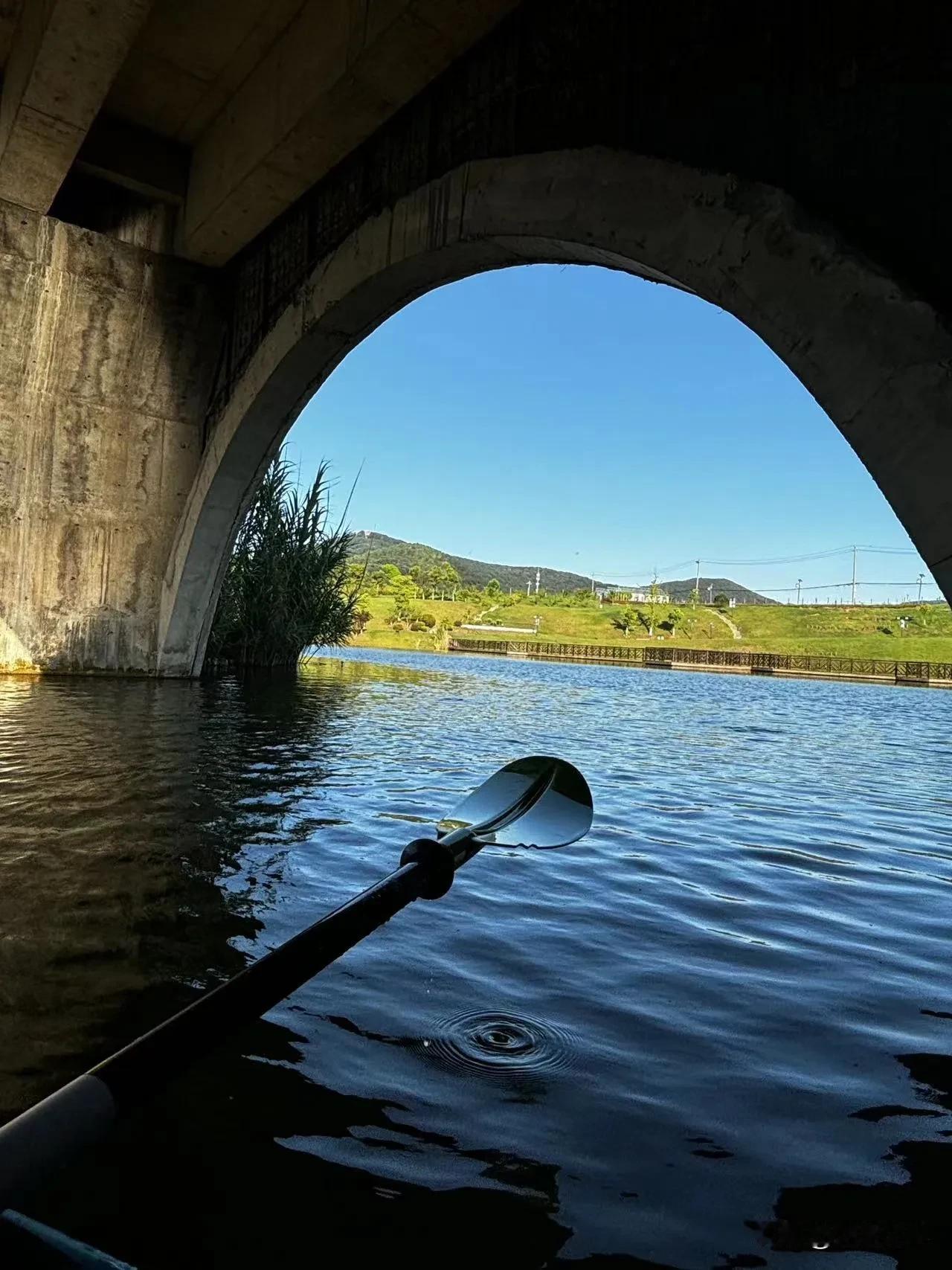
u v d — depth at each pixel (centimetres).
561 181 584
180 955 252
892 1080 198
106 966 242
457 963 258
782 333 429
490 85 673
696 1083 193
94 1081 92
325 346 1009
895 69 391
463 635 7750
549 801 238
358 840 394
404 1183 151
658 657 5856
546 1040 209
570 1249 137
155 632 1269
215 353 1255
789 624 8406
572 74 588
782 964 273
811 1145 169
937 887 376
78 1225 138
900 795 621
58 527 1183
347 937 135
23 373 1140
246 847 374
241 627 1546
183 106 1038
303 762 607
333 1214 142
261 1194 147
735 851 426
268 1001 116
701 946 287
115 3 726
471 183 680
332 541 1619
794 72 436
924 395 367
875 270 386
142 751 611
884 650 6819
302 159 886
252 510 1489
